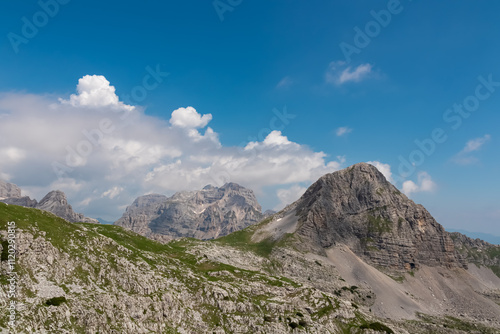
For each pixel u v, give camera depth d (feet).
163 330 541.34
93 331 447.83
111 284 543.80
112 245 638.94
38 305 425.28
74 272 522.06
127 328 488.44
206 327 606.14
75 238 585.63
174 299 602.44
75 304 460.96
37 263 489.26
